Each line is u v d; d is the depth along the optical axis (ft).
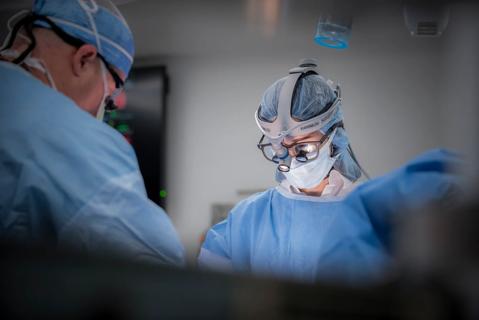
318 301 1.16
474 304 1.23
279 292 1.17
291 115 5.11
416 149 8.27
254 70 8.99
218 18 8.19
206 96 9.27
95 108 3.67
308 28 8.17
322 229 5.10
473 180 1.66
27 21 3.48
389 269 1.53
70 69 3.50
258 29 8.34
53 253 1.21
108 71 3.68
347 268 3.83
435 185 3.52
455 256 1.41
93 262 1.19
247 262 5.29
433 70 8.23
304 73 5.34
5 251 1.22
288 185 5.51
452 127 8.09
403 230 1.57
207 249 5.46
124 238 2.94
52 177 2.92
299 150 5.12
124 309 1.14
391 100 8.36
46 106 3.13
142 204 3.13
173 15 8.11
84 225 2.88
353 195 4.20
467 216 1.51
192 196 9.21
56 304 1.16
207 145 9.23
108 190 3.02
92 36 3.55
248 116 9.03
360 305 1.17
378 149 8.41
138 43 8.93
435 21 5.75
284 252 5.15
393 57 8.38
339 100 5.29
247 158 9.04
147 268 1.19
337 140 5.26
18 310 1.17
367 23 7.90
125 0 7.54
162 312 1.16
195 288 1.18
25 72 3.31
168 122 9.39
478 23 7.82
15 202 2.86
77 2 3.56
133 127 9.23
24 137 2.99
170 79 9.48
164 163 9.21
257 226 5.38
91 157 3.08
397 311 1.18
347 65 8.52
